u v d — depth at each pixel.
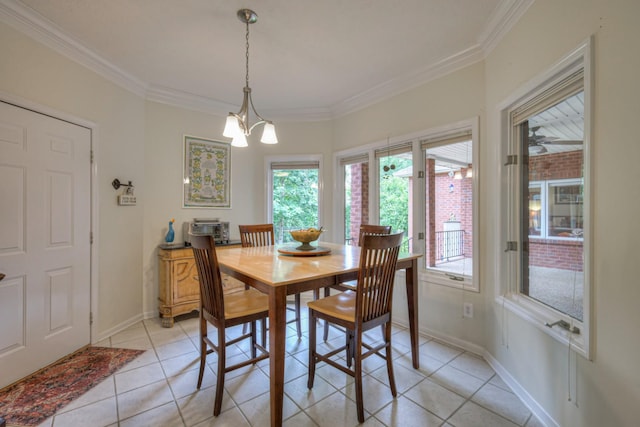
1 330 1.84
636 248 1.05
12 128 1.90
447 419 1.61
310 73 2.79
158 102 3.18
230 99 3.46
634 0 1.04
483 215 2.29
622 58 1.09
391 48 2.36
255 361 1.79
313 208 3.94
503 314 2.01
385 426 1.56
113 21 2.02
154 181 3.14
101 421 1.58
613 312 1.14
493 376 2.04
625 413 1.08
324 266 1.76
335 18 1.99
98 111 2.53
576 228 1.47
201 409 1.69
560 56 1.42
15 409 1.67
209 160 3.56
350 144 3.54
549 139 1.66
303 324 3.01
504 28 1.94
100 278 2.56
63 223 2.23
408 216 2.97
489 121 2.20
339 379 2.01
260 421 1.60
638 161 1.04
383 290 1.76
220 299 1.67
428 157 2.78
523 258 1.96
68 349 2.27
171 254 2.90
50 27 2.04
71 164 2.29
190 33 2.16
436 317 2.64
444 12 1.92
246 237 2.82
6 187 1.87
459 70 2.44
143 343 2.53
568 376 1.38
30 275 2.00
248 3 1.84
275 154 3.90
